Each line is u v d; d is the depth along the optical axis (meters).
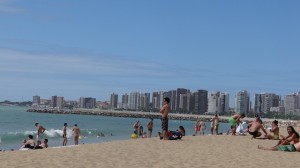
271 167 10.94
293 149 15.48
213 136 23.98
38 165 10.05
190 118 197.00
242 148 16.53
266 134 22.55
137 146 15.88
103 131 70.62
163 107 19.38
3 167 9.59
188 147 16.12
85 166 10.09
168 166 10.48
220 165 10.98
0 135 46.88
